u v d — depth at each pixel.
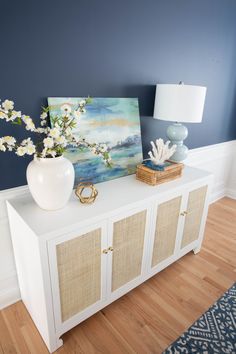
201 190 1.89
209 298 1.70
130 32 1.62
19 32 1.18
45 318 1.25
